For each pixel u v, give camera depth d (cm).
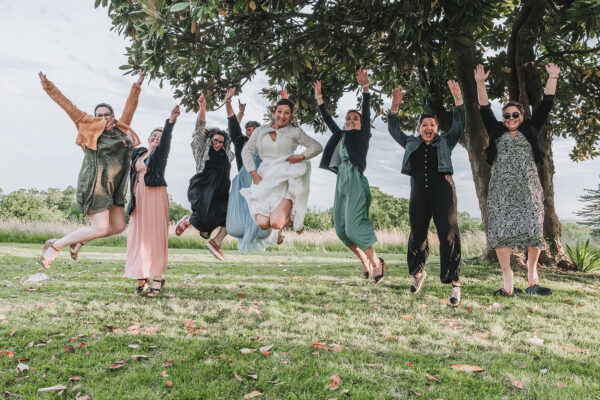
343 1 570
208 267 873
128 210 518
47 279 664
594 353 341
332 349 336
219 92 646
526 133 469
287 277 702
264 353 323
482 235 1454
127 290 563
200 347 338
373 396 258
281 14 570
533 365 316
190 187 520
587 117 1049
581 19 443
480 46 923
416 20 496
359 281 646
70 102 414
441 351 344
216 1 390
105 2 511
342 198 462
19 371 293
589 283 659
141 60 550
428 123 441
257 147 459
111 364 306
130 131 458
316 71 748
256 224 466
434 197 441
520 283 629
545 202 803
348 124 464
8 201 3091
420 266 476
